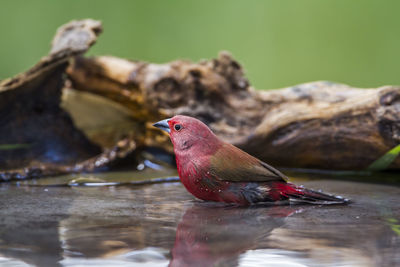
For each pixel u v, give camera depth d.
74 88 12.06
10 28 17.27
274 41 19.06
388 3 18.45
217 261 3.85
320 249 4.17
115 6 18.19
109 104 12.39
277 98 10.35
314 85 10.24
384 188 7.93
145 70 11.22
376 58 18.39
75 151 10.95
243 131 10.28
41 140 10.65
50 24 17.55
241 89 10.71
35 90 10.65
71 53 10.41
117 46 18.11
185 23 18.50
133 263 3.78
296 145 9.74
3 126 10.31
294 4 19.11
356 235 4.66
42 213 5.71
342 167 9.62
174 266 3.71
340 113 9.24
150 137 11.35
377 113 8.68
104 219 5.38
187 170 6.84
